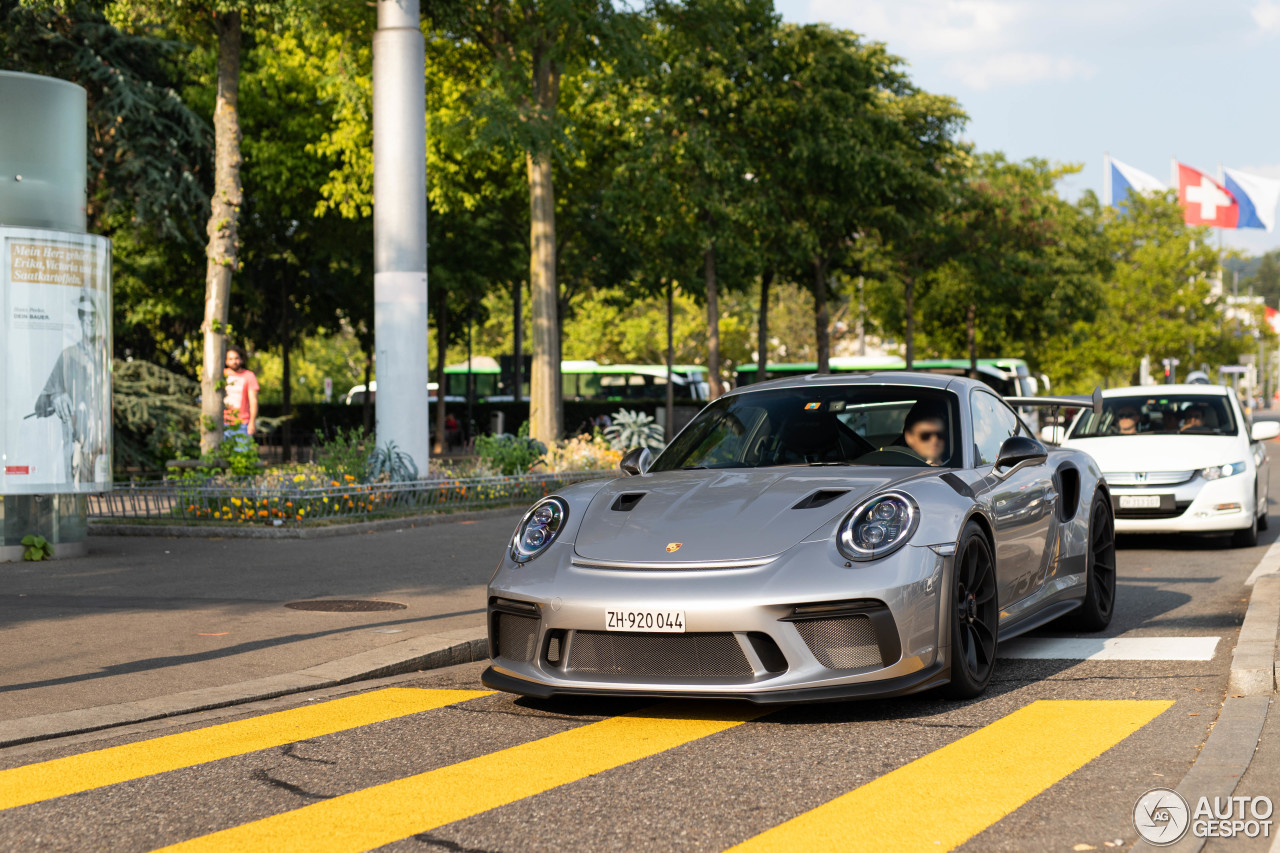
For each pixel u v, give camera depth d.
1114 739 4.62
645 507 5.41
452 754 4.64
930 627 4.95
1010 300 39.16
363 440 15.54
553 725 5.07
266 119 27.16
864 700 5.39
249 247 30.27
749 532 5.02
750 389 6.81
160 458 21.95
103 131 21.34
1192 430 12.18
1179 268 57.09
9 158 10.42
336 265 31.72
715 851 3.47
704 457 6.26
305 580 9.42
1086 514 7.09
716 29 23.12
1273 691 5.19
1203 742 4.54
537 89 20.62
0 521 10.59
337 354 67.50
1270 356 110.00
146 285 28.52
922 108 30.17
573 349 66.50
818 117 25.31
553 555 5.23
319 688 5.94
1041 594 6.47
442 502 15.16
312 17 18.81
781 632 4.71
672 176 24.86
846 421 6.24
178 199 21.28
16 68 20.52
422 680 6.20
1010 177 37.50
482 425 43.09
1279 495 18.17
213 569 10.07
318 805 4.00
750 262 26.88
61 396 10.61
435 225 30.62
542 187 20.33
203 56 25.53
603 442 19.34
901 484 5.30
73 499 11.01
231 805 4.02
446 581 9.35
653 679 4.84
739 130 25.64
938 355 51.75
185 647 6.70
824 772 4.25
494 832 3.69
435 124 24.30
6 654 6.52
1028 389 45.50
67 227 10.74
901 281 39.78
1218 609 7.88
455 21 19.78
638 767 4.38
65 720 5.14
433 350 62.50
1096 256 42.72
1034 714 5.06
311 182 26.91
